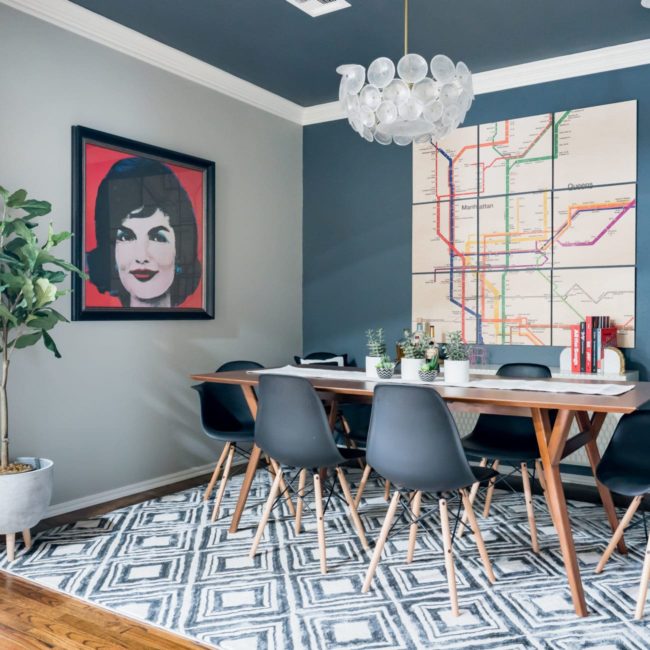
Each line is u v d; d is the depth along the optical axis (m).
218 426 3.75
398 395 2.39
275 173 5.19
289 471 4.51
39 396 3.48
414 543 2.82
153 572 2.74
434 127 2.78
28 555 2.94
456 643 2.14
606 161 4.22
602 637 2.17
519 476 4.39
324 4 3.56
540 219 4.45
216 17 3.71
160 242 4.15
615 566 2.78
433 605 2.42
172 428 4.28
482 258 4.66
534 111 4.46
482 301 4.66
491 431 3.43
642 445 2.71
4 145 3.31
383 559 2.88
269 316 5.13
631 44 4.05
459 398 2.52
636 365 4.14
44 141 3.50
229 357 4.75
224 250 4.71
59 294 3.00
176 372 4.31
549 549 2.98
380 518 3.46
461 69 2.73
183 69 4.30
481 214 4.66
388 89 2.67
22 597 2.52
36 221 3.46
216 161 4.62
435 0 3.48
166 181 4.20
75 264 3.64
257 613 2.37
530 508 2.98
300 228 5.46
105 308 3.80
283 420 2.78
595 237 4.26
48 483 3.00
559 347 4.39
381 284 5.09
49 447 3.53
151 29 3.87
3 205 3.28
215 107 4.61
